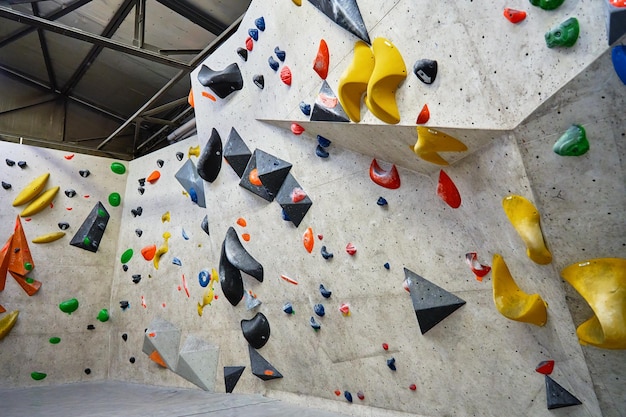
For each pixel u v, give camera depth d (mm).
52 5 5262
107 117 8070
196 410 3279
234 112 3330
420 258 2273
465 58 1589
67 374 5074
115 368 5234
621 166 1338
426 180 2137
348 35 2145
